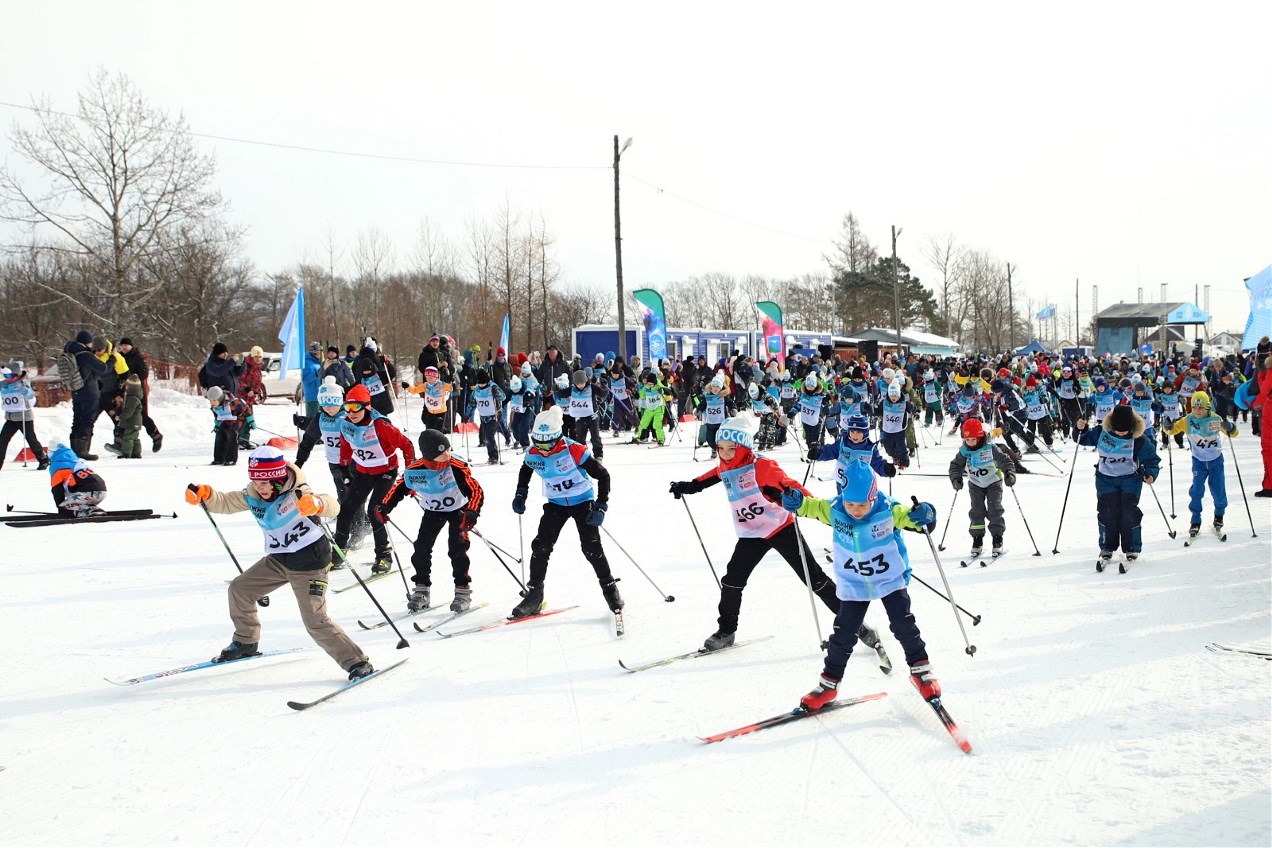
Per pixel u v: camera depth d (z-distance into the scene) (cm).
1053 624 604
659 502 1169
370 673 530
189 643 606
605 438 2120
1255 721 425
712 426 1609
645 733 442
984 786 374
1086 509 1083
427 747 431
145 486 1227
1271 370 1042
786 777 389
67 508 1007
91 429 1471
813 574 559
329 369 1473
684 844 334
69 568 799
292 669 557
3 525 985
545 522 655
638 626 631
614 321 5925
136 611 676
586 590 736
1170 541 872
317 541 530
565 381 1535
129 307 2853
